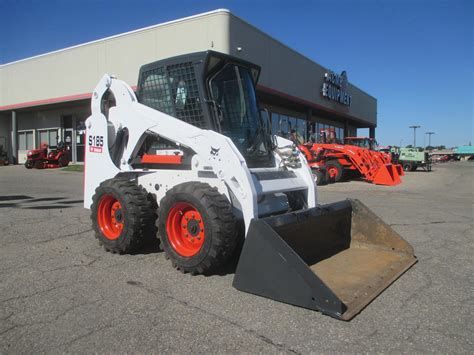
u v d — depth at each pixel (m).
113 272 4.84
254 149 5.61
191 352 3.07
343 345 3.19
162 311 3.77
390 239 5.43
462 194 14.39
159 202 5.49
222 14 16.94
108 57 21.30
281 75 21.02
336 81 28.41
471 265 5.34
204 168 5.02
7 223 7.64
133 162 5.90
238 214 4.77
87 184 6.41
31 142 29.08
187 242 4.82
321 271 4.63
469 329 3.50
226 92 5.48
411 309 3.89
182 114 5.42
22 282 4.50
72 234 6.76
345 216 5.57
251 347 3.14
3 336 3.30
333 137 21.23
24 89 26.20
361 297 3.99
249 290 4.15
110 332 3.37
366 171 17.75
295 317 3.65
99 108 6.23
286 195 5.65
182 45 18.23
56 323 3.52
